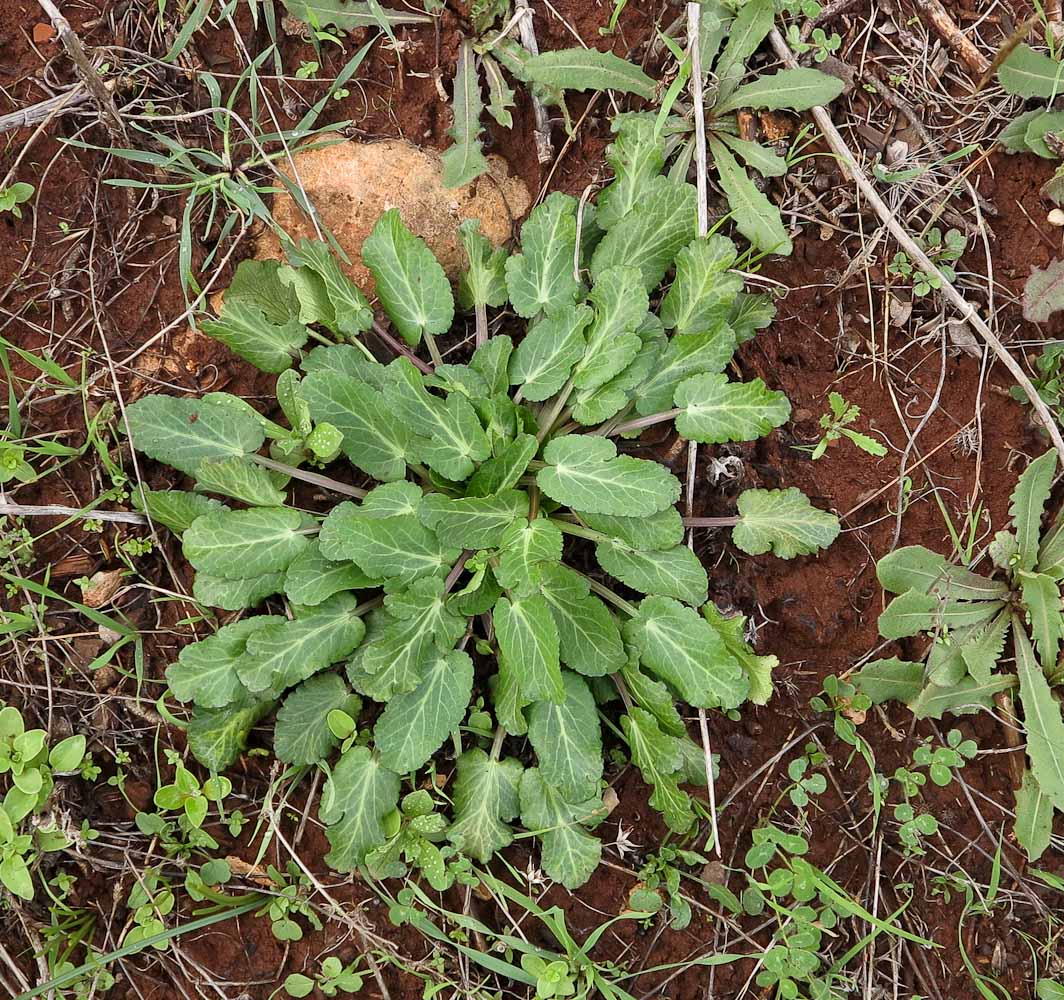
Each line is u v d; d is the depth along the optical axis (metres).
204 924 0.55
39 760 0.55
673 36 0.60
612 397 0.56
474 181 0.59
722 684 0.55
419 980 0.56
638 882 0.58
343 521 0.54
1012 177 0.61
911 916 0.59
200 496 0.56
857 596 0.59
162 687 0.57
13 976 0.55
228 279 0.58
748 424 0.56
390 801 0.55
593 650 0.55
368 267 0.57
